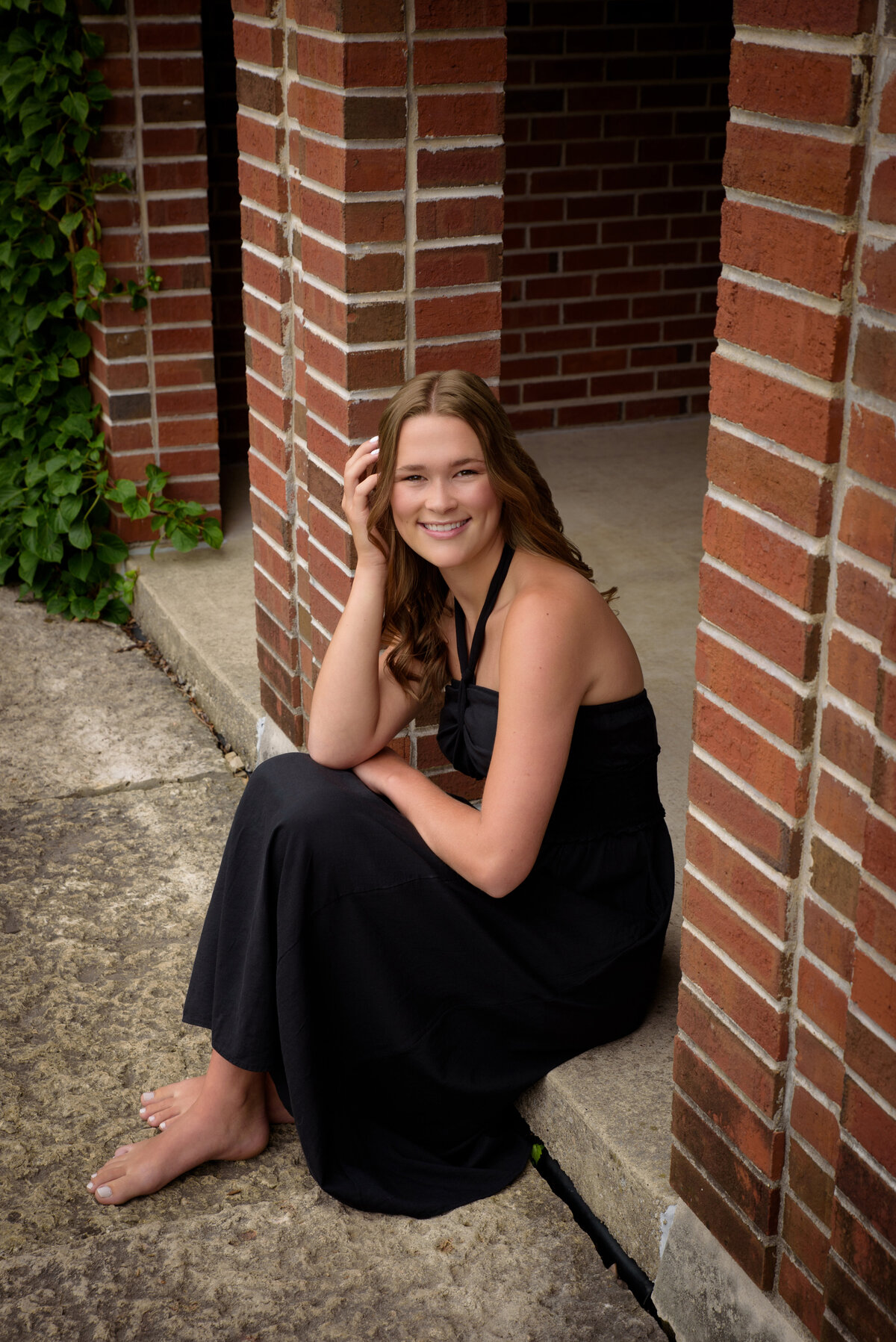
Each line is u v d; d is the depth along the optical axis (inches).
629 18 227.6
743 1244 77.6
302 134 112.1
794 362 62.2
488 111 107.4
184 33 175.6
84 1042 112.3
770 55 60.4
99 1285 89.5
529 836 85.7
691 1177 82.1
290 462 130.8
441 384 87.2
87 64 173.9
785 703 66.6
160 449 193.5
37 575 197.3
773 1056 71.9
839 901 65.9
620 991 96.5
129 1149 98.7
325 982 91.5
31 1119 104.1
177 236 184.2
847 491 61.2
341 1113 95.9
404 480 87.9
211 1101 98.0
